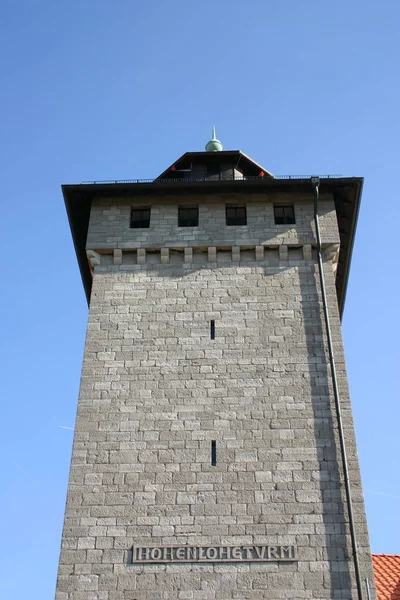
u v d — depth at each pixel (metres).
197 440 26.52
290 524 24.58
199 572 23.75
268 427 26.70
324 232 31.62
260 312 29.61
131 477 25.78
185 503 25.16
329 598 23.17
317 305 29.75
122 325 29.47
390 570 31.06
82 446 26.52
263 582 23.48
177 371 28.19
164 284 30.55
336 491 25.23
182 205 33.03
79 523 24.88
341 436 26.16
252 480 25.53
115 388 27.88
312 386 27.64
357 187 32.38
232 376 27.95
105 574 23.91
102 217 32.50
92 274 32.19
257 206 32.66
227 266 30.97
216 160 36.47
